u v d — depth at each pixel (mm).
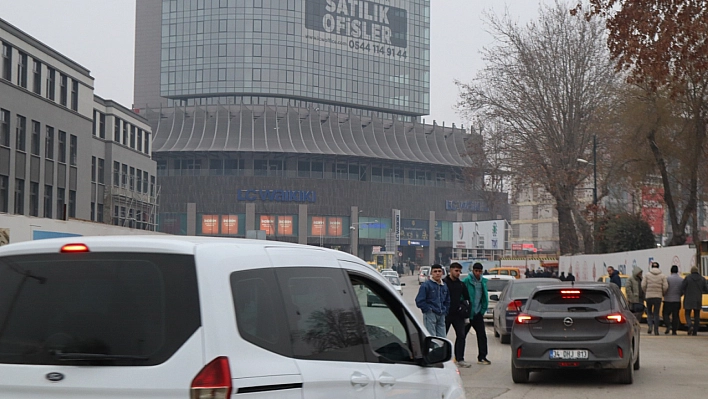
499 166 54312
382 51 141625
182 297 3590
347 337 4586
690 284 23375
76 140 61969
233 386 3541
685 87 33875
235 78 130375
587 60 52875
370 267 5336
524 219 141125
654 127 38125
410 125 130125
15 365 3627
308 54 133500
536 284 21344
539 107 53594
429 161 126875
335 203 119562
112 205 73250
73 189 61406
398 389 4957
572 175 52500
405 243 125875
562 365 12648
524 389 12664
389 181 125688
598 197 53875
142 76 174250
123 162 77250
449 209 131000
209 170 116938
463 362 15781
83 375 3533
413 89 144750
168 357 3506
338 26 136875
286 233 117062
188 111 121375
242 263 3900
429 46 147250
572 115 52938
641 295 25750
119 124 77000
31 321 3697
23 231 28922
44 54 57219
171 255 3680
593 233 53781
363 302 5148
